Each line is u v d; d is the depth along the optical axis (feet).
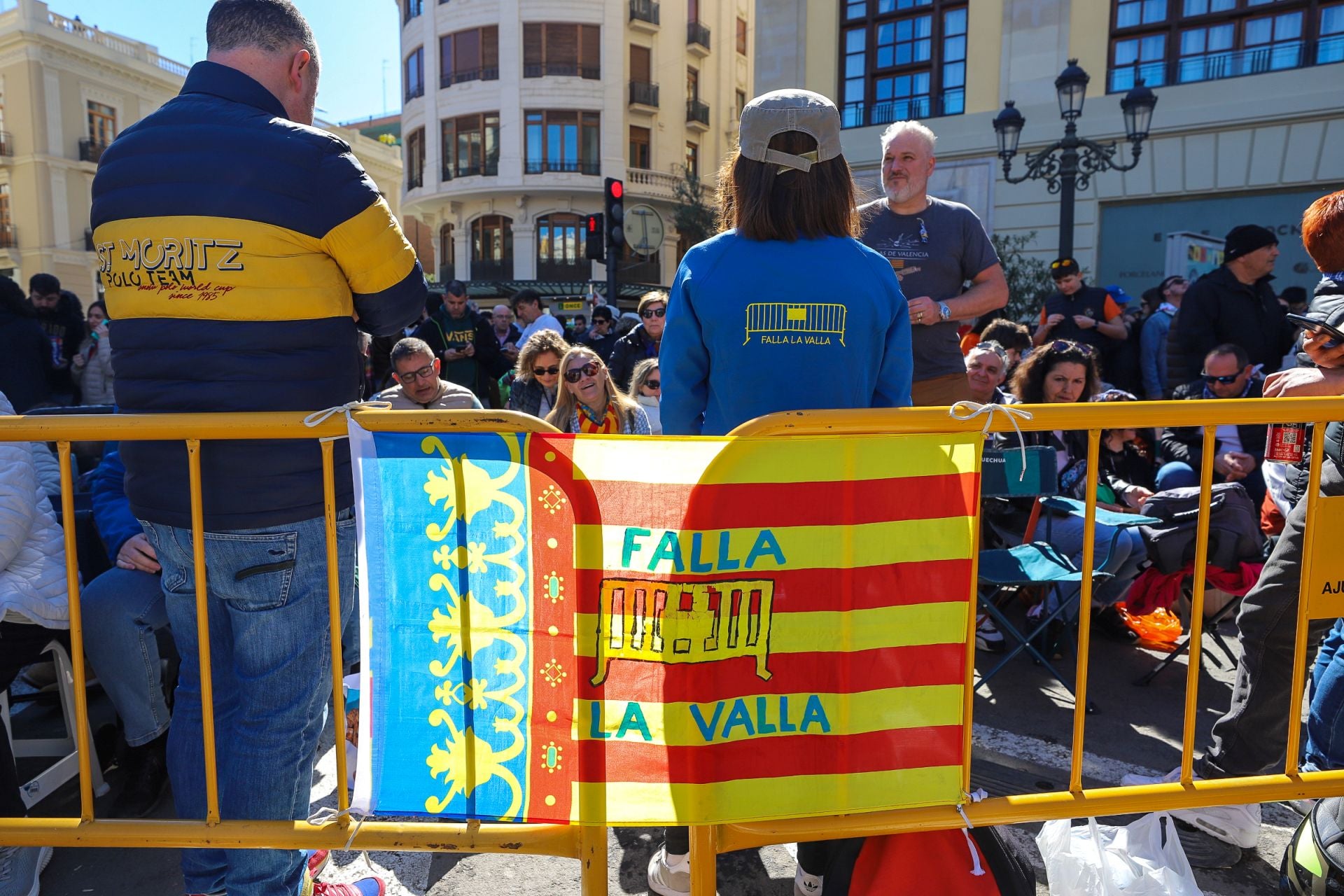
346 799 5.77
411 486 5.49
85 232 105.70
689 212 92.84
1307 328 7.49
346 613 6.28
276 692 5.95
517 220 100.32
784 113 5.97
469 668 5.57
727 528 5.43
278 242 5.37
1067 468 14.25
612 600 5.49
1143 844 6.79
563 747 5.55
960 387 11.24
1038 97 40.98
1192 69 38.55
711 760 5.52
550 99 96.94
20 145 101.19
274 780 5.95
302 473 5.72
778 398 6.01
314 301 5.57
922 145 10.80
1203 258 30.17
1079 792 5.90
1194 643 6.07
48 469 10.58
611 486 5.42
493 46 97.14
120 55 107.24
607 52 97.30
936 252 11.06
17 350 20.89
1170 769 9.70
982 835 5.92
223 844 5.68
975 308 10.80
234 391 5.48
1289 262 37.83
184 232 5.30
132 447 5.81
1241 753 7.62
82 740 5.89
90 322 32.32
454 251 105.81
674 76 104.01
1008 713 11.28
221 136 5.37
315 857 7.63
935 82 43.37
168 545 5.82
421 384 14.29
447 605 5.55
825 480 5.46
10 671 8.27
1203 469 5.89
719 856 8.14
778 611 5.51
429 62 100.99
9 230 103.45
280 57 5.78
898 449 5.49
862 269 6.12
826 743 5.59
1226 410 5.74
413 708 5.60
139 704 8.56
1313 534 6.07
